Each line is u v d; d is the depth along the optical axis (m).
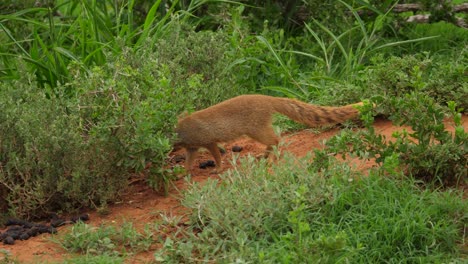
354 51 17.38
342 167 10.00
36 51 15.24
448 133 10.30
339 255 8.48
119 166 10.69
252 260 8.46
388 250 8.86
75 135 10.55
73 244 9.30
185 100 11.45
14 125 10.75
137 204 10.77
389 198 9.55
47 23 17.78
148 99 10.77
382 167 10.07
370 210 9.29
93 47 15.35
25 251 9.31
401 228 8.98
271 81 15.55
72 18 17.48
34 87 12.06
